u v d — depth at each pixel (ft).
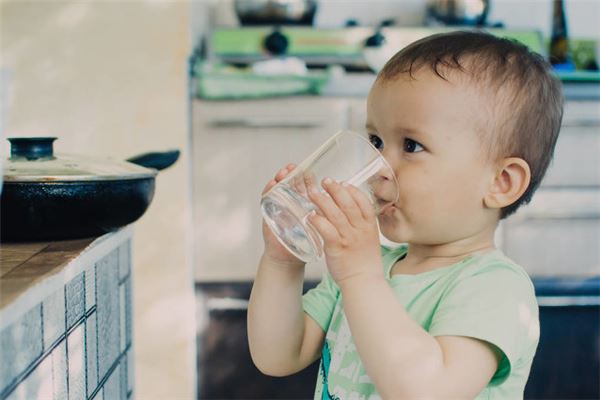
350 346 2.67
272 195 2.36
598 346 7.29
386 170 2.38
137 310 6.74
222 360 7.06
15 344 1.69
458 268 2.56
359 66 8.00
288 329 2.80
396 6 8.94
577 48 8.38
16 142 2.80
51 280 1.96
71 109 6.58
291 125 7.02
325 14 8.95
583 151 7.34
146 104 6.61
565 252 7.41
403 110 2.50
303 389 7.02
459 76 2.50
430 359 2.19
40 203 2.49
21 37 6.51
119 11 6.52
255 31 8.02
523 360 2.48
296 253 2.49
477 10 8.14
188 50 6.66
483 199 2.56
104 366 2.63
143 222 6.68
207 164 7.02
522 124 2.55
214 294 7.06
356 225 2.27
